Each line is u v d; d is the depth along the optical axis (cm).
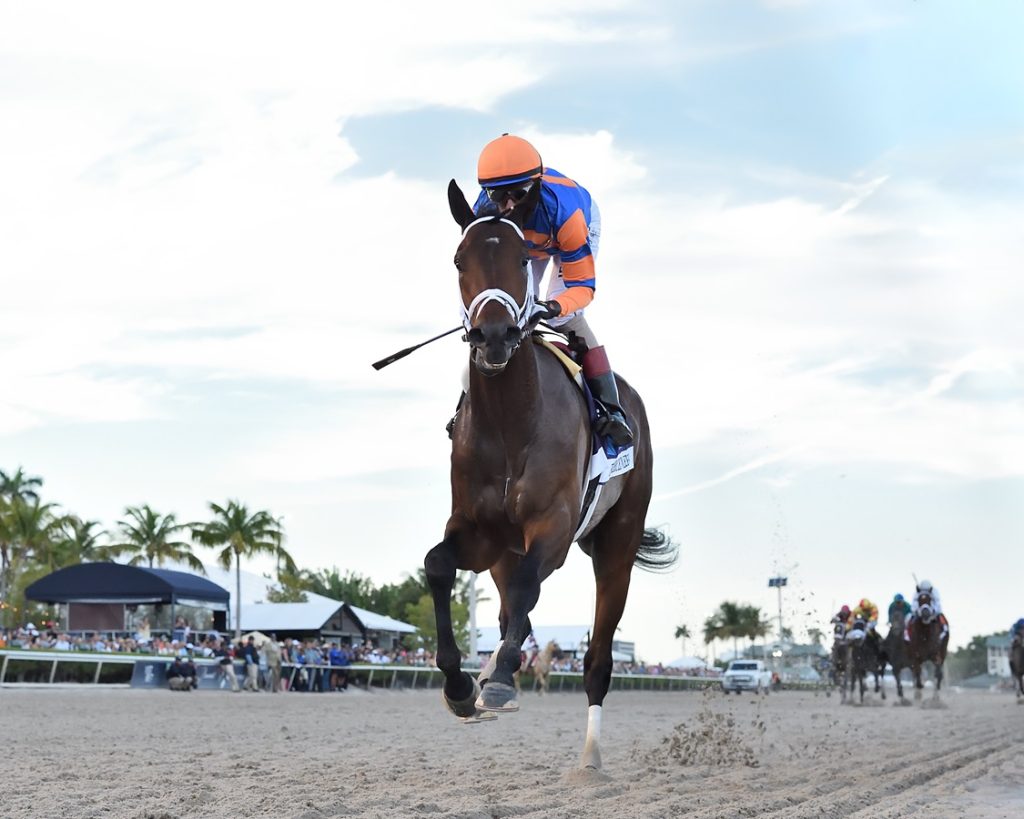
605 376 638
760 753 957
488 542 583
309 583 8319
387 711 1827
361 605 9006
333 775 724
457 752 950
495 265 539
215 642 3347
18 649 2506
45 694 2169
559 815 526
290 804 545
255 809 529
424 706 2111
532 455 555
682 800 595
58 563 6288
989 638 11612
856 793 642
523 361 549
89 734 1139
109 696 2194
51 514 5900
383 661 3816
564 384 588
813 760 892
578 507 574
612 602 723
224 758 857
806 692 3859
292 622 4347
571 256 607
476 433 563
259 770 752
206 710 1752
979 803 604
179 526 5888
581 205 613
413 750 967
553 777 720
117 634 3562
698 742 977
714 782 709
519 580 526
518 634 513
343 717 1586
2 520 5731
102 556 6406
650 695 3644
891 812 555
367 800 569
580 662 4603
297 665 3050
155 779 675
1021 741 1108
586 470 616
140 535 5844
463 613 7200
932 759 902
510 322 525
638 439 716
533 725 1434
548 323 622
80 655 2539
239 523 5444
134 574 3453
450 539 570
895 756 927
